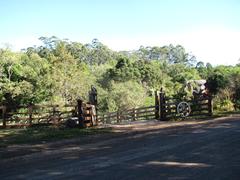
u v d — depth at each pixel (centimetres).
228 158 956
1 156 1131
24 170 927
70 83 4300
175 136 1368
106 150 1162
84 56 10894
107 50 11800
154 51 14125
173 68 9919
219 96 2773
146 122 1992
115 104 5178
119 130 1661
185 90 2583
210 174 808
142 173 841
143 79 7894
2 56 4116
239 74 3238
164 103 2117
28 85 3803
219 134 1344
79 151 1170
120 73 7375
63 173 874
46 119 2212
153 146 1180
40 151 1203
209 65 9900
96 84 5859
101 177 821
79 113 1859
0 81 3872
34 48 7931
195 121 1834
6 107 1933
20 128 1873
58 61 4550
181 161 944
